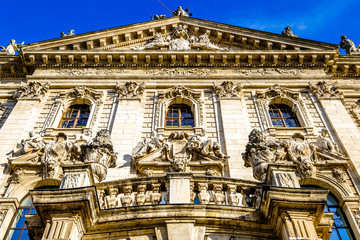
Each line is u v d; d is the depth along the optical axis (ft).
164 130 63.41
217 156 57.11
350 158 57.77
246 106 69.77
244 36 83.10
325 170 55.88
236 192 40.55
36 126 65.77
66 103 70.59
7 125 64.34
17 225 50.49
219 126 64.85
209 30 85.61
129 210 35.60
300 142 58.18
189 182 38.63
